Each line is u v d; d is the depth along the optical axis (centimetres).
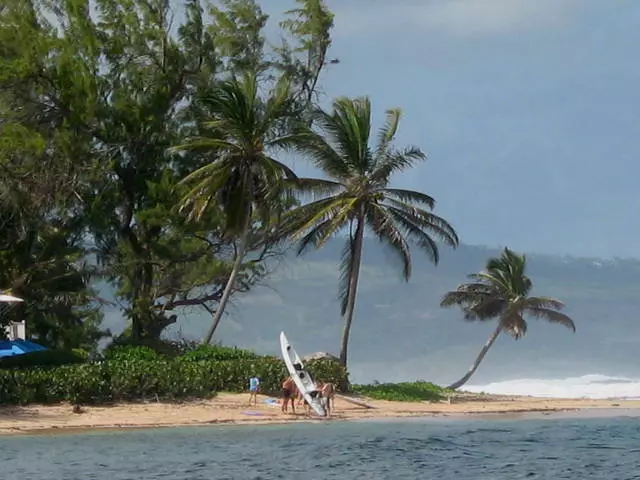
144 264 14562
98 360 12375
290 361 11300
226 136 14262
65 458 7588
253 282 15900
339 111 13950
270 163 12975
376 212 13625
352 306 13788
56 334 14150
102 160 14050
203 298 15675
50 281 13612
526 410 13288
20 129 12506
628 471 7419
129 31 14400
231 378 11912
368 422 10750
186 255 14338
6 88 13250
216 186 13075
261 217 13612
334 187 13862
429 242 13975
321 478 6931
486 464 7706
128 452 7956
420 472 7262
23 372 10481
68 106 13550
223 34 15362
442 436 9544
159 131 14175
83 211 14012
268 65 15762
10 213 13212
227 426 9881
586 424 11162
